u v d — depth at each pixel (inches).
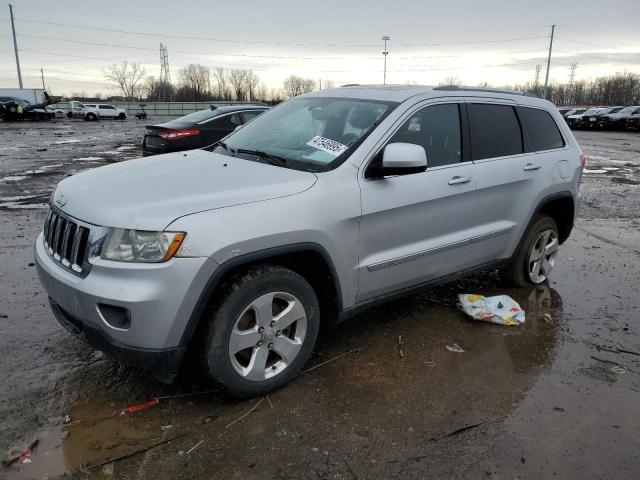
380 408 120.9
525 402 125.2
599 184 456.1
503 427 115.3
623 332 165.3
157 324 104.1
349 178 130.5
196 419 115.0
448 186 151.3
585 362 145.6
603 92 3794.3
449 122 158.4
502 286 201.9
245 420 115.0
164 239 103.3
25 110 1611.7
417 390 128.8
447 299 187.5
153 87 3922.2
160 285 103.0
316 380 132.0
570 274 218.4
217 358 112.0
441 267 157.5
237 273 115.0
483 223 167.6
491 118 171.5
